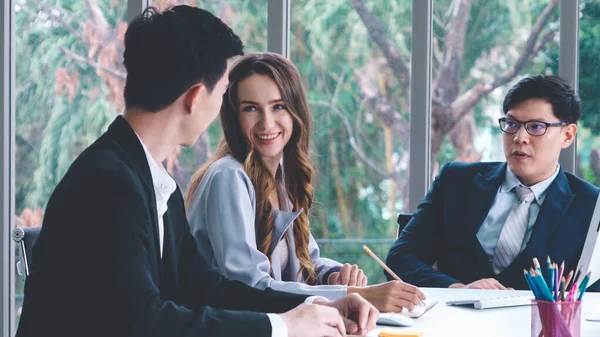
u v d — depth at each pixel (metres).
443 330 1.60
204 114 1.49
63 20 3.68
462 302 1.88
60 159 3.69
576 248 2.46
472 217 2.61
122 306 1.27
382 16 3.34
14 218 3.73
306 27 3.42
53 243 1.31
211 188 2.21
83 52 3.66
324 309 1.47
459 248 2.62
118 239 1.30
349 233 3.39
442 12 3.29
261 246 2.28
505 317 1.75
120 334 1.27
